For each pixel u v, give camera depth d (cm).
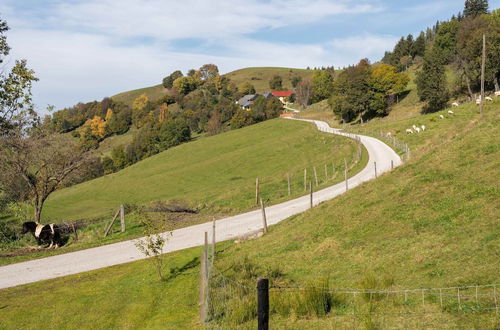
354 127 10400
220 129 15438
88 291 1997
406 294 1198
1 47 2489
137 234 3247
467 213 1725
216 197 5084
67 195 8269
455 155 2450
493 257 1272
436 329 970
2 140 3206
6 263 2698
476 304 1035
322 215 2462
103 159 13988
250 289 1489
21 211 3772
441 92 9156
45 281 2267
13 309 1811
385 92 11712
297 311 1245
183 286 1916
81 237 3300
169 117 17912
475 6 17588
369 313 1112
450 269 1291
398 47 19662
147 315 1619
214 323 1368
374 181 2678
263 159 8031
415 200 2083
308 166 6450
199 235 3008
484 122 2897
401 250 1591
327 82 18100
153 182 8069
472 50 8738
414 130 6894
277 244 2220
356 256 1686
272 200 4338
